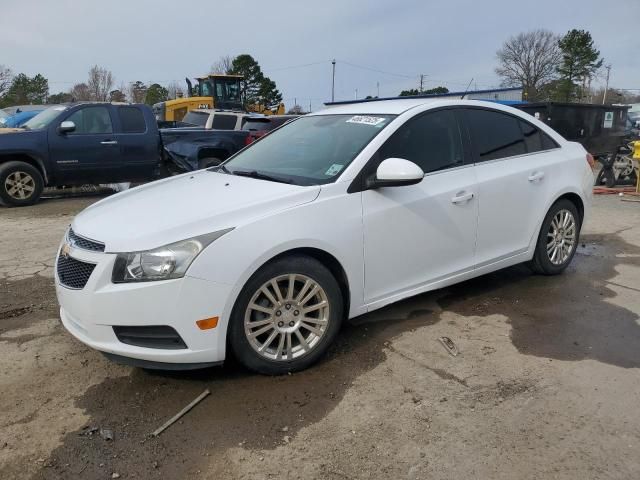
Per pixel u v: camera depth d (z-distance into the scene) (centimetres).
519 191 457
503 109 467
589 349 372
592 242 668
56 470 256
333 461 261
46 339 390
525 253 480
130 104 1034
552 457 263
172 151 1073
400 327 406
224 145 1119
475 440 275
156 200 360
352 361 355
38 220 827
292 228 325
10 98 5900
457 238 416
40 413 300
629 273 537
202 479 251
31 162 974
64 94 6781
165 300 294
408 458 263
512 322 416
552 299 464
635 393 317
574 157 512
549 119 1325
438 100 437
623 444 272
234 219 315
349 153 378
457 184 412
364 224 358
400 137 391
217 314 304
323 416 296
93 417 297
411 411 300
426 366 348
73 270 319
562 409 301
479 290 484
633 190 1083
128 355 303
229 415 297
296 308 336
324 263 354
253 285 316
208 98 2250
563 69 6800
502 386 325
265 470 256
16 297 477
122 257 299
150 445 273
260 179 379
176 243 298
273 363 331
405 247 384
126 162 1022
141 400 312
